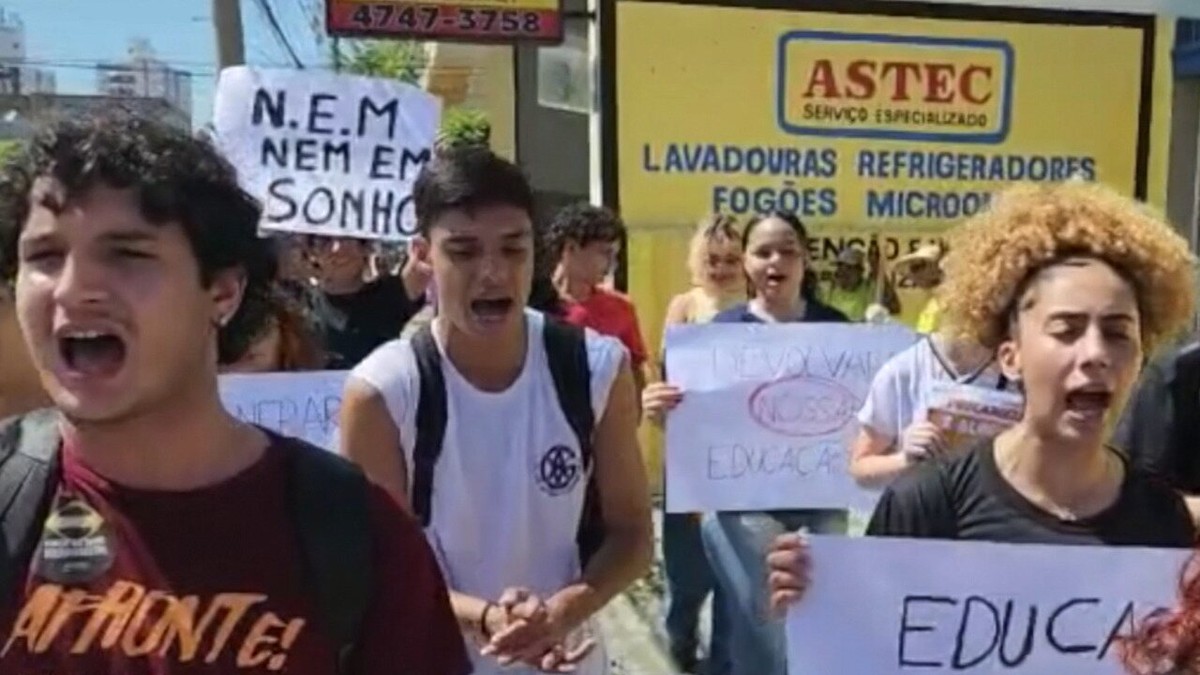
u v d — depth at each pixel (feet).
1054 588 6.88
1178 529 6.96
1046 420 6.72
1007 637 6.97
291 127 15.72
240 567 4.51
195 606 4.45
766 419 13.89
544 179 52.44
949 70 25.88
